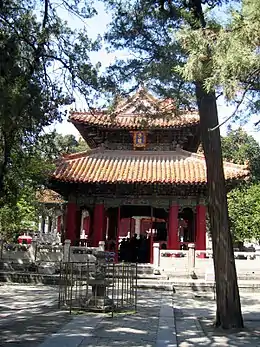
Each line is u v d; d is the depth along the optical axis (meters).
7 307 16.31
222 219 13.66
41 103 12.91
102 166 29.47
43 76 14.82
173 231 28.72
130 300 17.05
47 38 14.47
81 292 17.97
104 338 11.12
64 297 17.17
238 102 8.25
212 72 8.11
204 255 26.58
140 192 29.53
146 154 30.67
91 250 26.09
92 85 15.73
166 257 25.91
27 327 12.28
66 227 29.62
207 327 13.43
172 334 11.87
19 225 30.00
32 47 13.88
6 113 10.81
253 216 38.22
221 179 13.94
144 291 22.25
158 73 14.26
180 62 13.65
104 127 29.84
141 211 35.31
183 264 25.77
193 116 29.42
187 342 11.28
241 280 24.88
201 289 23.16
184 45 8.70
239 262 25.34
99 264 15.89
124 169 28.95
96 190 29.56
